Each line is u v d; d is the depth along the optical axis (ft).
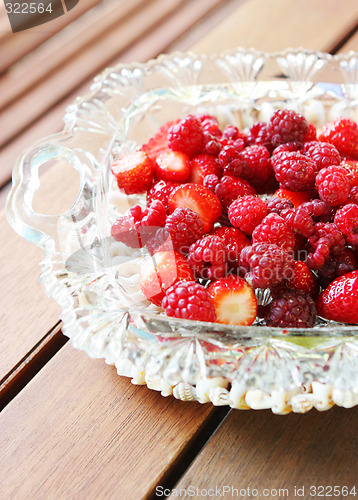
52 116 1.44
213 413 0.97
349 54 1.24
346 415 0.94
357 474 0.90
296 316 0.94
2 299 1.10
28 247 1.16
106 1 1.64
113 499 0.90
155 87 1.24
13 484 0.92
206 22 1.62
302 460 0.92
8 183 1.34
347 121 1.13
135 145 1.21
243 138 1.14
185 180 1.11
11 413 0.97
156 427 0.95
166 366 0.87
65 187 1.23
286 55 1.25
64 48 1.56
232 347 0.89
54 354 1.05
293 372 0.86
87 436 0.95
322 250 0.95
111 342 0.90
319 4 1.49
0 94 1.50
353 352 0.87
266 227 0.97
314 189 1.04
